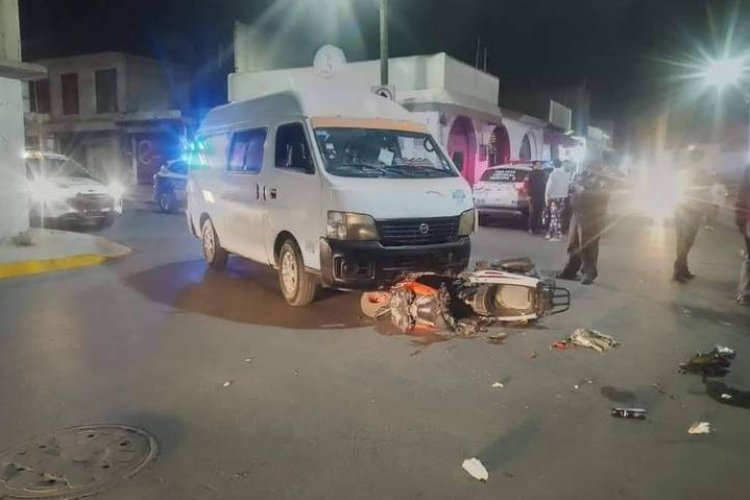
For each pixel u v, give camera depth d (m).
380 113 7.73
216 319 6.91
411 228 6.65
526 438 4.12
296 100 7.45
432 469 3.70
